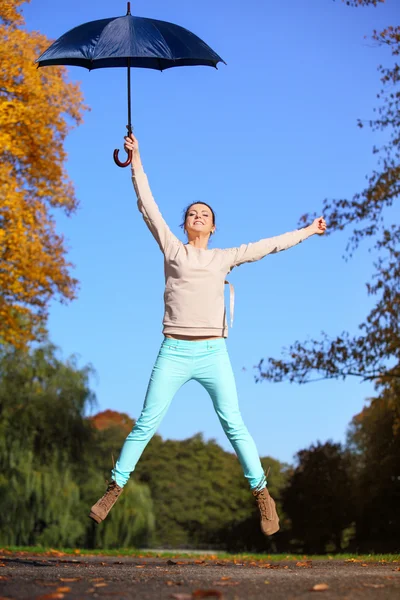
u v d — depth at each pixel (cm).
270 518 506
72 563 687
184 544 6203
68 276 1969
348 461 3309
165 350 498
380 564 694
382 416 2877
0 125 1708
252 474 504
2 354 2638
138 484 2866
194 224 524
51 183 1933
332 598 335
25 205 1828
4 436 2536
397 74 1630
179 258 506
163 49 570
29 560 766
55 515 2495
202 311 498
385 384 1689
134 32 573
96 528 2703
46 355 2697
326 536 3153
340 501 3131
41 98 1800
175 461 6475
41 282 1864
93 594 350
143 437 498
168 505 6259
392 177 1619
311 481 3189
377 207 1620
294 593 353
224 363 499
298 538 3253
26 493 2473
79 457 2694
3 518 2455
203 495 6353
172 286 505
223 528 4153
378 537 3034
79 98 1886
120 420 6250
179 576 475
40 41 1825
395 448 2897
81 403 2702
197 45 587
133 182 535
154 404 495
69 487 2544
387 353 1538
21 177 1903
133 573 509
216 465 6588
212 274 503
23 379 2655
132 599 333
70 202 1983
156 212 525
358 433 3478
